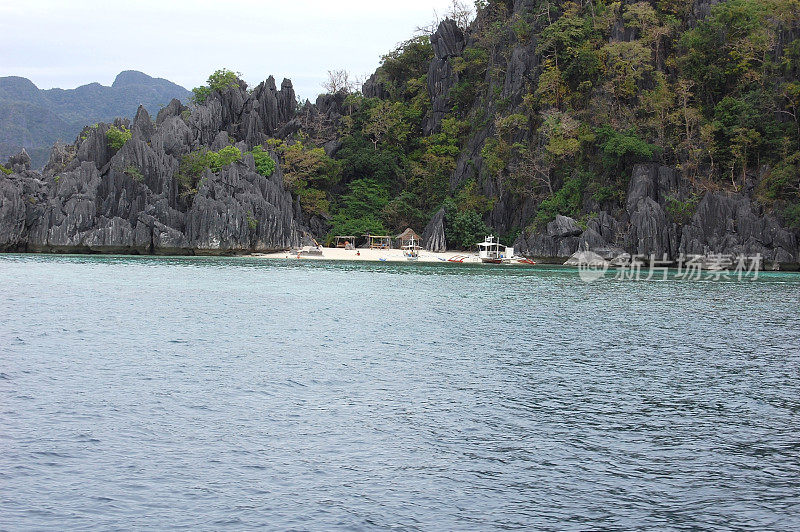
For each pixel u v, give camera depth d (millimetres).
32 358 40062
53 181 140125
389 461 25672
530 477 24500
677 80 137000
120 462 25062
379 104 173250
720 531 20922
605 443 27906
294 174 156625
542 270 114875
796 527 21188
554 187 140375
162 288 77000
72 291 72188
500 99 153500
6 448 25984
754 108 122688
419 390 34969
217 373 37562
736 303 71000
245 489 23109
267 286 81375
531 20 158500
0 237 128250
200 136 155750
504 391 35125
